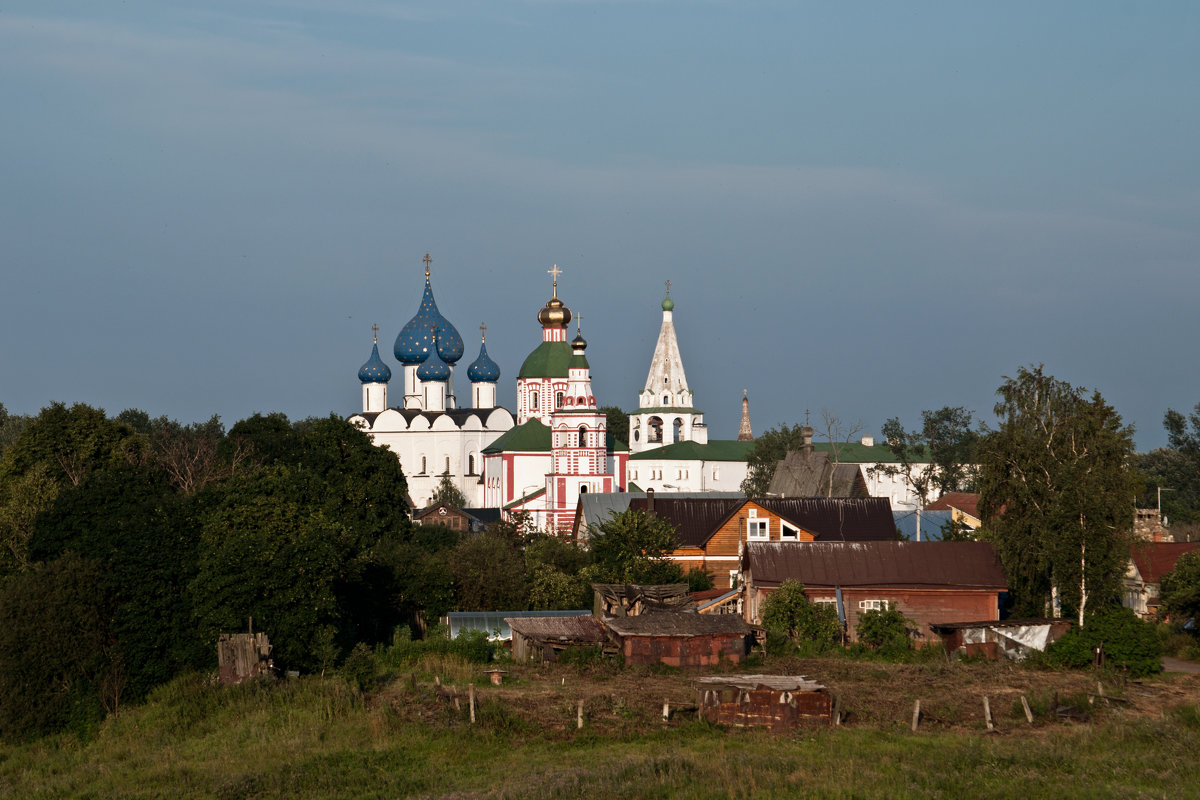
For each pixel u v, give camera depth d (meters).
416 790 38.38
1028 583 63.03
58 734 48.88
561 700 49.09
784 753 41.44
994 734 44.69
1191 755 40.69
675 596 64.62
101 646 50.69
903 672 55.59
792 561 64.56
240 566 52.22
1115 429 62.44
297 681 50.34
